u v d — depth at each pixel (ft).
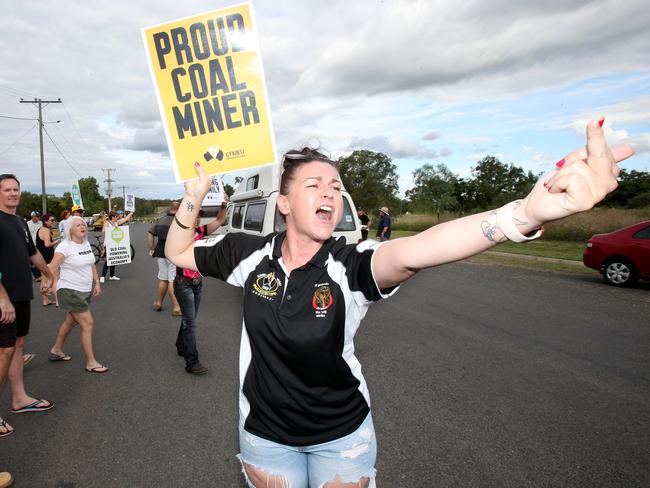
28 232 13.17
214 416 12.10
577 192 2.91
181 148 6.29
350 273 4.58
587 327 20.21
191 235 5.98
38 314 24.68
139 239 99.60
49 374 15.34
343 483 4.90
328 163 4.97
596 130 2.91
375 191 182.09
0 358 10.42
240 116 6.23
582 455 9.80
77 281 15.17
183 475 9.46
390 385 13.78
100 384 14.42
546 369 14.99
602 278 33.71
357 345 17.87
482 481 8.95
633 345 17.52
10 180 11.69
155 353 17.60
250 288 4.99
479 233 3.51
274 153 6.23
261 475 5.07
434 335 19.12
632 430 10.87
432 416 11.72
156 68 6.28
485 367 15.24
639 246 29.37
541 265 40.75
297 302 4.66
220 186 16.56
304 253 4.98
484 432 10.85
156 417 12.07
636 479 8.91
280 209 5.11
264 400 4.94
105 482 9.25
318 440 4.85
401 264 3.98
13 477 9.43
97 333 20.61
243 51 6.19
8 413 12.37
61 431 11.36
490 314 22.84
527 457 9.75
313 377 4.69
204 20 6.23
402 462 9.66
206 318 23.36
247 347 5.20
